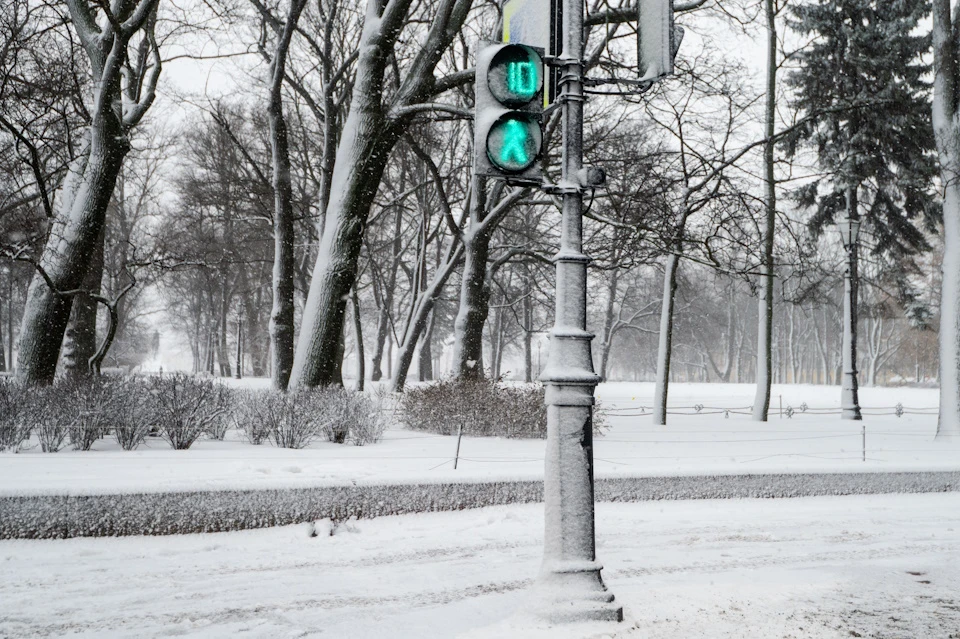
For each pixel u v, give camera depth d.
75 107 19.34
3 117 16.33
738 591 6.61
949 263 19.52
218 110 27.94
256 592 6.73
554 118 23.19
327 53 27.03
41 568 7.33
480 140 5.77
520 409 17.62
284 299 22.30
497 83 5.88
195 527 8.63
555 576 5.78
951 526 10.16
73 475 9.30
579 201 6.23
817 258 38.94
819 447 16.98
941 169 19.94
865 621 5.78
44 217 20.27
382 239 44.69
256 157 36.19
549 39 6.24
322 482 9.28
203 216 37.25
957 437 18.80
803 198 37.22
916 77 36.66
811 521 10.38
